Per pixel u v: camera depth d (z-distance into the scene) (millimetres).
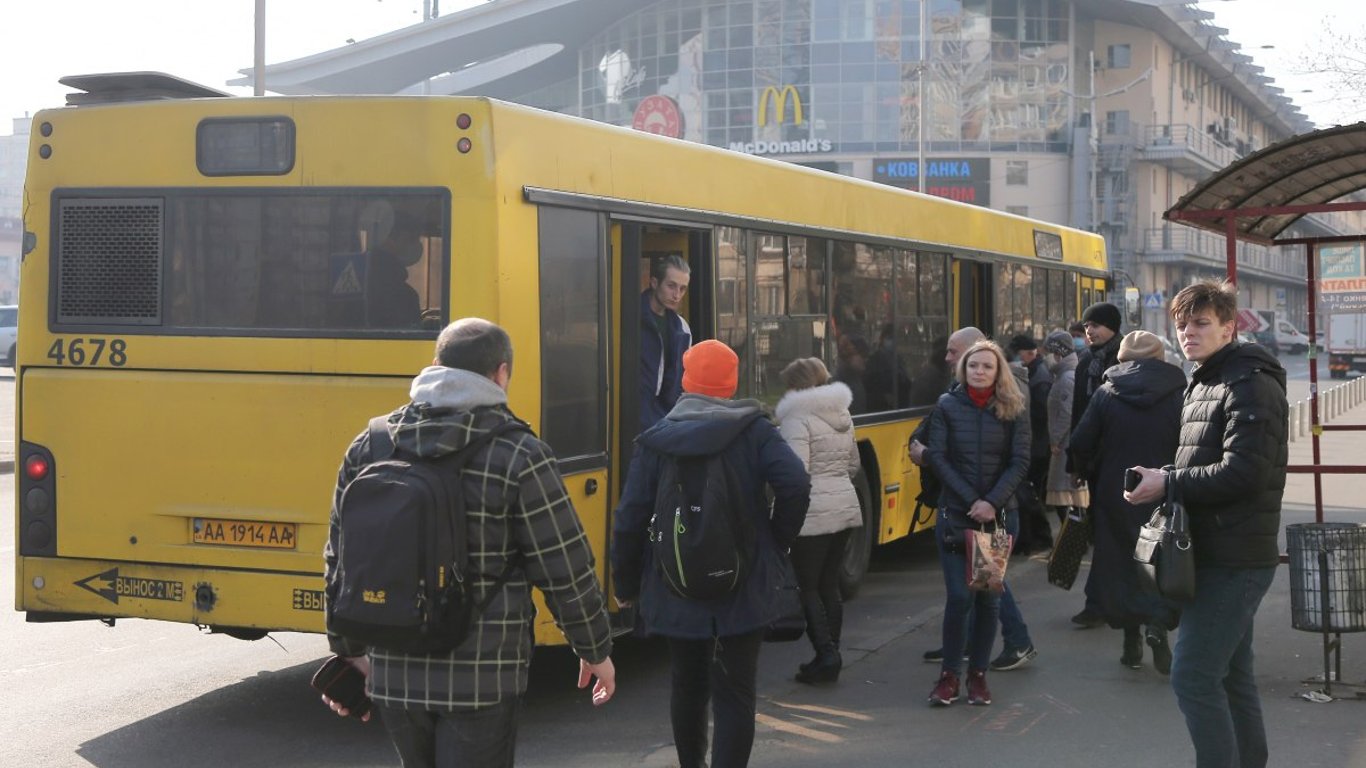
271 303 6699
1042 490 11203
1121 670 8070
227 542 6723
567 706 7371
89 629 9203
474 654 3752
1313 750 6398
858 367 10328
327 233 6633
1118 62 73125
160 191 6863
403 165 6531
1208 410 5102
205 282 6797
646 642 8953
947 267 12125
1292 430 25641
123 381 6863
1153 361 7195
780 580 5352
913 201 11414
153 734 6785
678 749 5484
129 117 6926
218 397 6719
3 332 42844
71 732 6812
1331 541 7332
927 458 7297
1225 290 5180
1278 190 9461
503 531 3793
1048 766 6273
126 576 6863
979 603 7312
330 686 4199
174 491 6781
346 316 6598
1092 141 68812
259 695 7543
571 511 3873
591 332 7141
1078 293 16328
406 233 6527
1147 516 6949
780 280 9164
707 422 5219
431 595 3650
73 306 6969
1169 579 4961
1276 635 8773
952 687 7301
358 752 6516
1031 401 11164
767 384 8953
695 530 5137
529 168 6680
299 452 6609
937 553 12664
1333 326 49594
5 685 7711
